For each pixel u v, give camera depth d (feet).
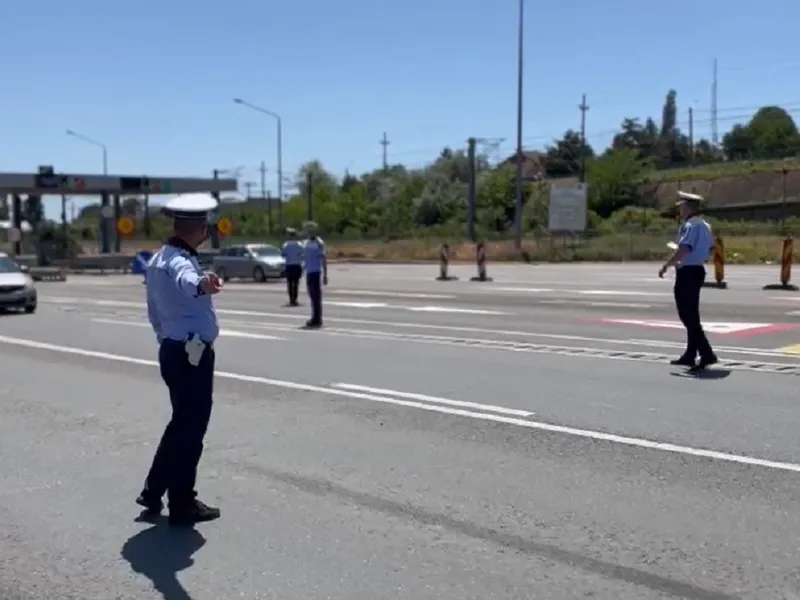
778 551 18.47
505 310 71.20
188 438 20.67
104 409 34.27
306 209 392.47
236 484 23.88
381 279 122.31
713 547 18.72
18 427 31.42
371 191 425.28
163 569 18.29
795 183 325.21
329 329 59.77
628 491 22.45
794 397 33.04
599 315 65.41
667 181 361.51
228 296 94.63
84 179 188.75
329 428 29.96
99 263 189.37
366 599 16.58
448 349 48.14
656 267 152.56
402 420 30.81
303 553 18.94
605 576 17.37
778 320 59.06
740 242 201.46
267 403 34.30
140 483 24.49
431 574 17.67
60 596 17.11
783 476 23.38
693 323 39.27
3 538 20.33
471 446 27.12
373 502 22.16
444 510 21.43
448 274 132.46
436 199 361.30
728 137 478.59
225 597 16.84
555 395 34.24
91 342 55.31
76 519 21.53
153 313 20.65
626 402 32.60
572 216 211.82
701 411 30.89
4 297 76.74
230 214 411.95
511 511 21.21
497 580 17.29
